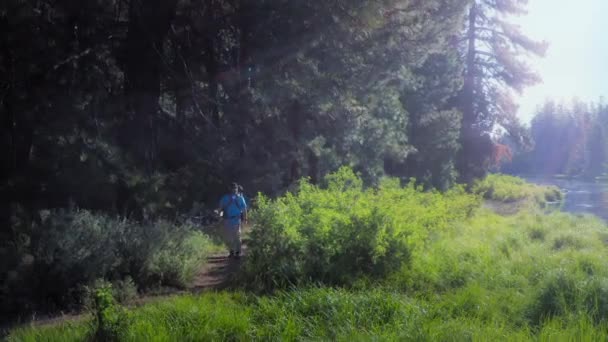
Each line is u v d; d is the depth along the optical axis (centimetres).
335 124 1808
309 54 1523
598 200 4228
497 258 1064
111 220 1063
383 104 2241
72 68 1455
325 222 966
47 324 800
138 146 1475
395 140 2369
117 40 1517
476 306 759
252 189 1725
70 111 1376
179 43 1692
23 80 1358
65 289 890
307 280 875
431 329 641
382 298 755
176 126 1739
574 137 10156
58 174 1306
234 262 1205
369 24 1469
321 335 652
